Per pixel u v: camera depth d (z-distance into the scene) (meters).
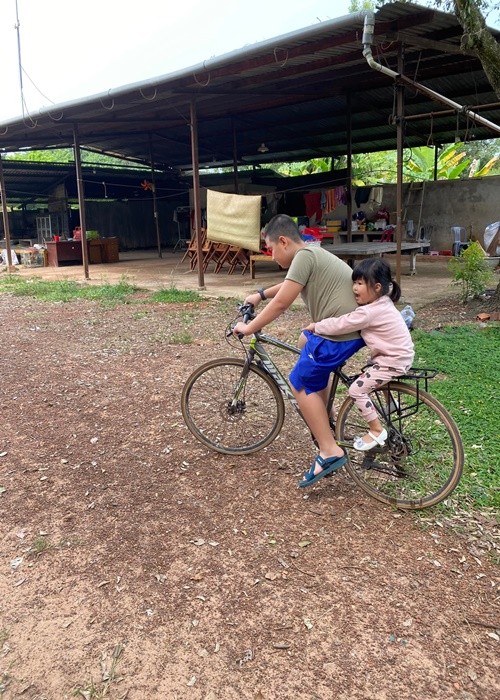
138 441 3.98
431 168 19.95
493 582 2.42
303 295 2.97
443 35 7.77
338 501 3.10
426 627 2.20
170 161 22.36
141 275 13.81
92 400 4.84
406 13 6.89
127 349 6.51
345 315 2.79
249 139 18.16
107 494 3.29
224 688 1.96
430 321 7.15
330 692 1.94
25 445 4.00
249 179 20.44
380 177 23.28
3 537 2.90
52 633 2.25
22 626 2.29
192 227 20.19
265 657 2.09
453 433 2.85
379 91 12.62
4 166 19.41
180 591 2.45
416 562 2.57
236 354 6.12
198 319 8.02
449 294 9.22
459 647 2.10
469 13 6.18
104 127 14.81
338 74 10.17
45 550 2.77
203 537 2.83
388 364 2.82
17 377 5.58
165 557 2.69
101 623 2.29
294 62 8.91
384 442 2.99
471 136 16.14
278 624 2.24
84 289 11.45
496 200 15.10
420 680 1.97
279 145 18.77
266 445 3.68
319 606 2.33
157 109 11.75
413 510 2.97
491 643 2.12
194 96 10.09
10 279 13.73
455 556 2.60
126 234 23.41
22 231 24.14
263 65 8.28
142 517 3.03
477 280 8.02
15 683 2.03
